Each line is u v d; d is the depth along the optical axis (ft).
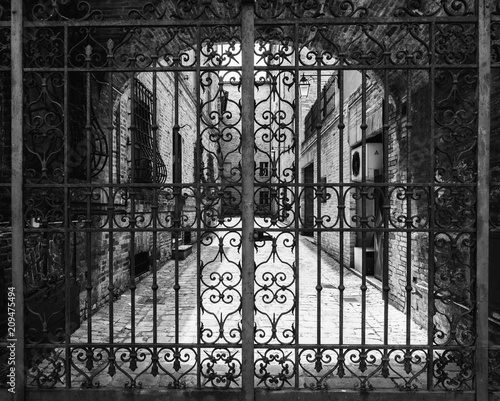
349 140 23.50
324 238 32.86
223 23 8.66
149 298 17.29
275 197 8.66
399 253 15.33
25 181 8.86
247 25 8.57
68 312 8.77
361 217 8.73
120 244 17.79
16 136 8.67
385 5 12.33
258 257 30.66
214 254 31.48
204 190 9.07
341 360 8.64
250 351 8.57
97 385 8.71
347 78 24.13
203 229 8.63
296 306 8.61
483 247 8.47
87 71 8.77
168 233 27.66
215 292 18.37
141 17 8.94
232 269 24.54
